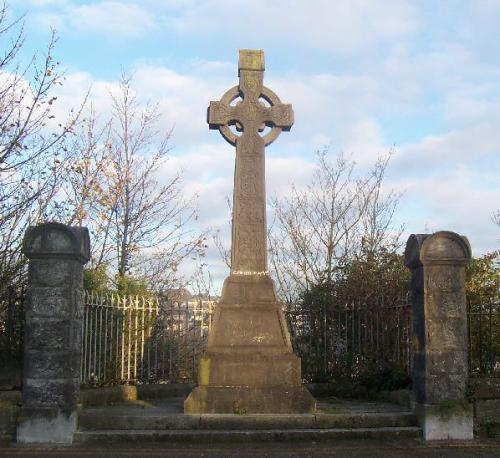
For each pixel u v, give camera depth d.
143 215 22.52
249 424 10.02
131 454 8.90
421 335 10.34
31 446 9.30
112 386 12.63
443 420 9.95
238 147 11.82
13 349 10.72
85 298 12.11
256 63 12.16
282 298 19.11
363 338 13.95
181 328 14.31
